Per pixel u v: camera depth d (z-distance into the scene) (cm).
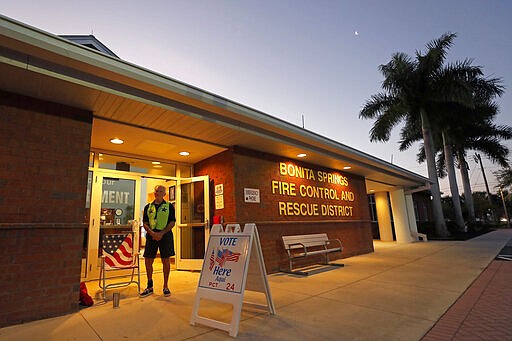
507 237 1698
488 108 2033
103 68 397
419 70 1755
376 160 1064
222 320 363
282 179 838
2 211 374
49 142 429
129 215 705
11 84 392
